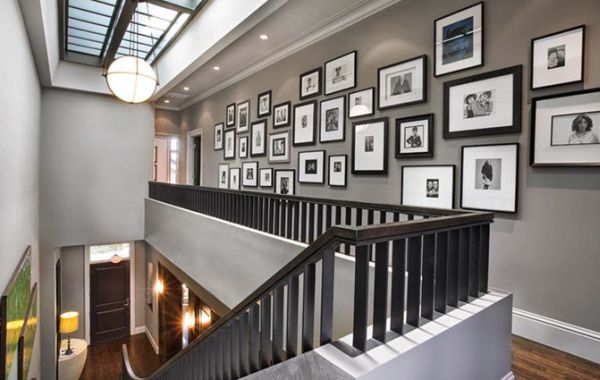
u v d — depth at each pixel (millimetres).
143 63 4508
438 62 3299
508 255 2785
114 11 5246
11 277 3332
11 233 3529
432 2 3369
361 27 4129
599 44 2324
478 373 1738
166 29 5973
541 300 2596
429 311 1646
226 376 2088
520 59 2725
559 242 2508
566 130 2465
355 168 4164
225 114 7285
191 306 7590
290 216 3375
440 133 3301
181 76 6395
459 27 3135
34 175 5789
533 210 2646
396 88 3691
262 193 3771
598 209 2328
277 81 5652
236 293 3883
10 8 3127
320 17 4305
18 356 3459
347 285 2482
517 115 2730
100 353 8023
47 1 4090
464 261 1872
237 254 3904
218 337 2188
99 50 6930
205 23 5141
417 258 1568
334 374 1224
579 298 2408
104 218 7887
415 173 3504
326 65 4621
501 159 2834
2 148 3045
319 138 4750
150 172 8508
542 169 2602
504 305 1935
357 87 4172
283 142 5504
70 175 7484
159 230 7039
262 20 4270
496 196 2859
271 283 1665
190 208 5820
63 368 6918
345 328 2477
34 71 5363
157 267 7953
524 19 2701
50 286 7148
